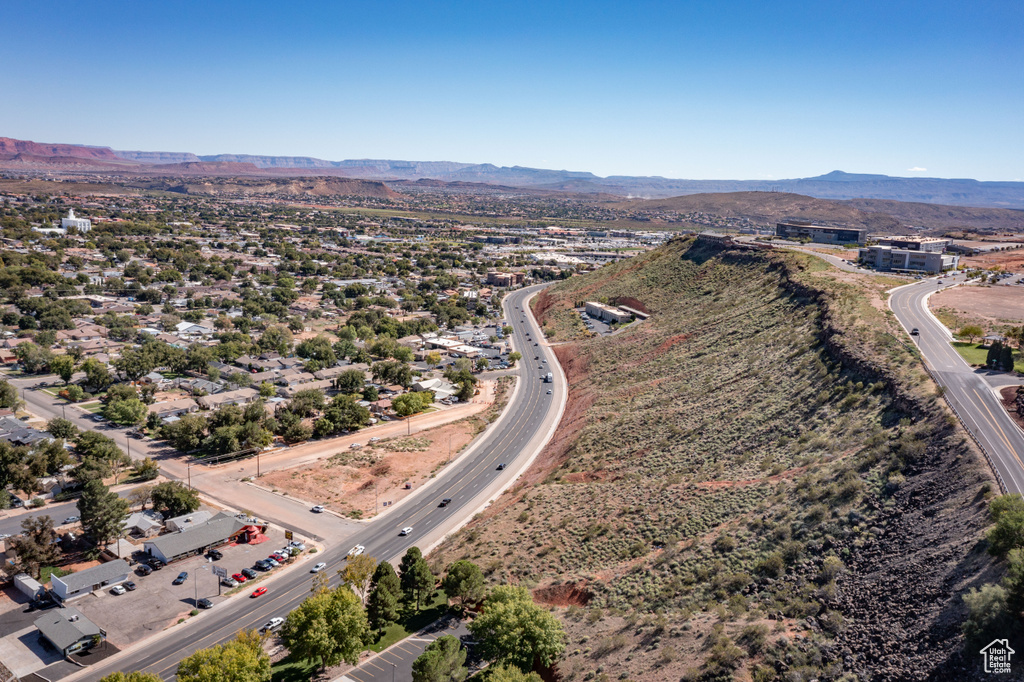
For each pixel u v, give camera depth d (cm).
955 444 7319
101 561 10262
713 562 7244
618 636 6706
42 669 7862
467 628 8244
